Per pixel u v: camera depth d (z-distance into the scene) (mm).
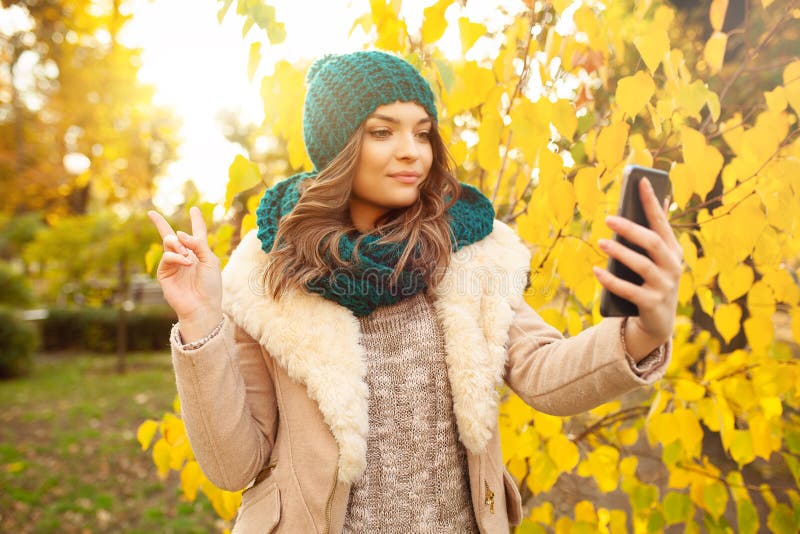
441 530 1033
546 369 949
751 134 1210
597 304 1443
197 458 1007
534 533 1473
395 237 1040
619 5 1376
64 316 11922
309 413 1037
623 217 741
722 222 1270
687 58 1755
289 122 1473
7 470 4871
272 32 1326
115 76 11312
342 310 1055
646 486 1527
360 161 1034
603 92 1771
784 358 1521
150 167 11305
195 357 949
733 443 1428
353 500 1036
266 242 1101
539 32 1396
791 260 1570
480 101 1370
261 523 1036
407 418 1048
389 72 1008
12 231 16234
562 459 1436
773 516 1471
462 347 1028
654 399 1501
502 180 1684
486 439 1014
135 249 8930
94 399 7492
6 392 7926
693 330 1924
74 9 11984
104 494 4434
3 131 13820
